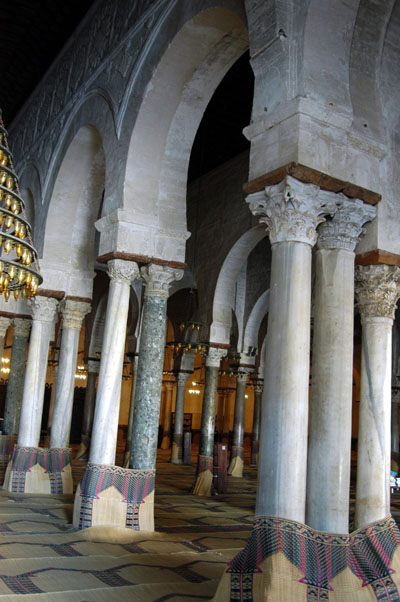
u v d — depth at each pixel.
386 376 5.27
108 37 8.80
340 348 4.86
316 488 4.62
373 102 5.41
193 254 14.95
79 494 6.76
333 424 4.71
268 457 4.30
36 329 9.96
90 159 9.79
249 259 17.09
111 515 6.61
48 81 11.62
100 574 4.76
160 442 27.66
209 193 14.65
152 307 7.34
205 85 7.54
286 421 4.30
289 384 4.36
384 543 4.51
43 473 9.54
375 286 5.32
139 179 7.41
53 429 9.77
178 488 12.59
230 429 29.89
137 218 7.30
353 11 5.21
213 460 12.55
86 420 19.41
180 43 6.92
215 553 5.83
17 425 12.77
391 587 4.16
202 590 4.48
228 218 13.66
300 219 4.64
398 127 5.54
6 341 27.72
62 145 10.00
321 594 3.95
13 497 8.80
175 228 7.53
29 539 5.90
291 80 4.89
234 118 12.55
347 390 4.80
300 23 4.96
